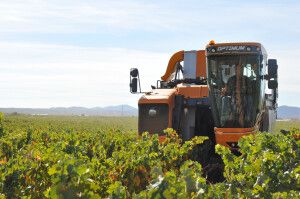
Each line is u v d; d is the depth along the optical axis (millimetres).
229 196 5715
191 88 14938
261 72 13977
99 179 7941
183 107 14922
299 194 5816
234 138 13875
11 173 7945
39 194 7555
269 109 17141
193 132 14734
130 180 8609
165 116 14391
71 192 5199
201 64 16562
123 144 14469
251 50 13797
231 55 13938
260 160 7750
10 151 12883
